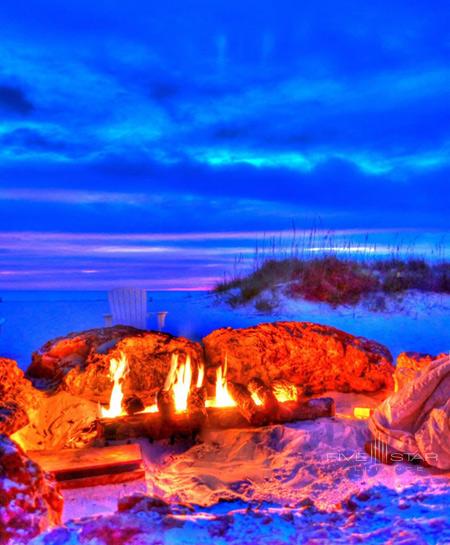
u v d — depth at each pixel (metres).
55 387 7.24
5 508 2.96
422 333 11.55
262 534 2.85
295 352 7.50
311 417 6.23
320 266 15.72
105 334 7.73
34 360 7.81
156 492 4.74
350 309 13.82
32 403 6.51
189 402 5.96
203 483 4.82
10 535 2.88
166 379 7.18
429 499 3.32
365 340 8.02
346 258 16.62
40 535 2.78
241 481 4.90
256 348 7.50
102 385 6.98
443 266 16.22
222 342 7.64
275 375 7.49
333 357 7.50
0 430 5.42
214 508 3.61
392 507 3.23
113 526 2.84
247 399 6.04
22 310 13.58
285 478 4.94
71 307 14.16
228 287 16.42
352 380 7.54
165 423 5.79
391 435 5.17
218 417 6.02
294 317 13.09
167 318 12.79
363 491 3.48
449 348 10.25
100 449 5.12
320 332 7.69
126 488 4.68
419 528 2.89
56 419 6.47
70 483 4.64
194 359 7.41
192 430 5.83
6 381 6.37
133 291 9.27
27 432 6.13
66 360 7.56
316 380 7.54
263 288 15.15
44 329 11.25
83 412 6.51
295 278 15.43
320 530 2.93
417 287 14.98
